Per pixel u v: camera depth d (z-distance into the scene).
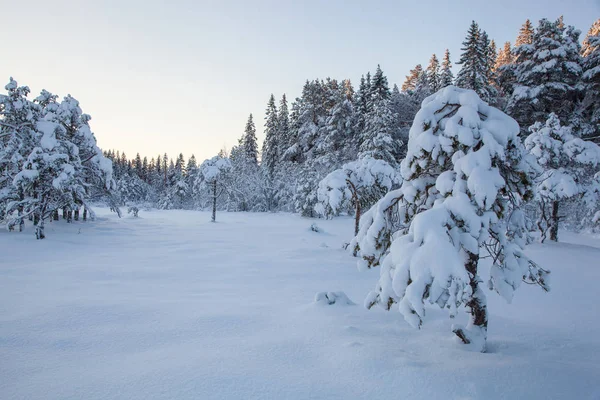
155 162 128.50
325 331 4.89
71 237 18.25
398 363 3.70
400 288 3.79
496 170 4.27
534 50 31.19
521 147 4.65
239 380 3.30
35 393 3.05
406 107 48.12
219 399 2.95
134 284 8.58
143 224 28.73
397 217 5.34
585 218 27.94
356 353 3.96
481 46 32.75
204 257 13.20
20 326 4.96
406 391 3.15
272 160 60.19
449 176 4.48
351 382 3.30
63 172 17.53
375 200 17.25
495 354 4.33
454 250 3.71
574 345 5.05
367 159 17.25
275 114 61.25
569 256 15.46
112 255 13.46
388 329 5.21
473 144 4.38
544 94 29.89
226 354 3.99
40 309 5.84
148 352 4.11
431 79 52.72
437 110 4.84
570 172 19.30
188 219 36.56
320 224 32.09
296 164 49.75
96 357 3.94
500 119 4.60
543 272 4.68
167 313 5.84
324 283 9.28
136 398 2.96
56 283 8.28
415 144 4.77
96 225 24.98
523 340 5.13
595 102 29.50
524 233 5.07
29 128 19.73
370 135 37.66
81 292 7.40
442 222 4.06
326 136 46.56
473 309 4.75
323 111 54.00
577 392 3.30
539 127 20.41
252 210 52.84
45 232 18.88
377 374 3.46
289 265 11.70
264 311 6.12
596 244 22.50
